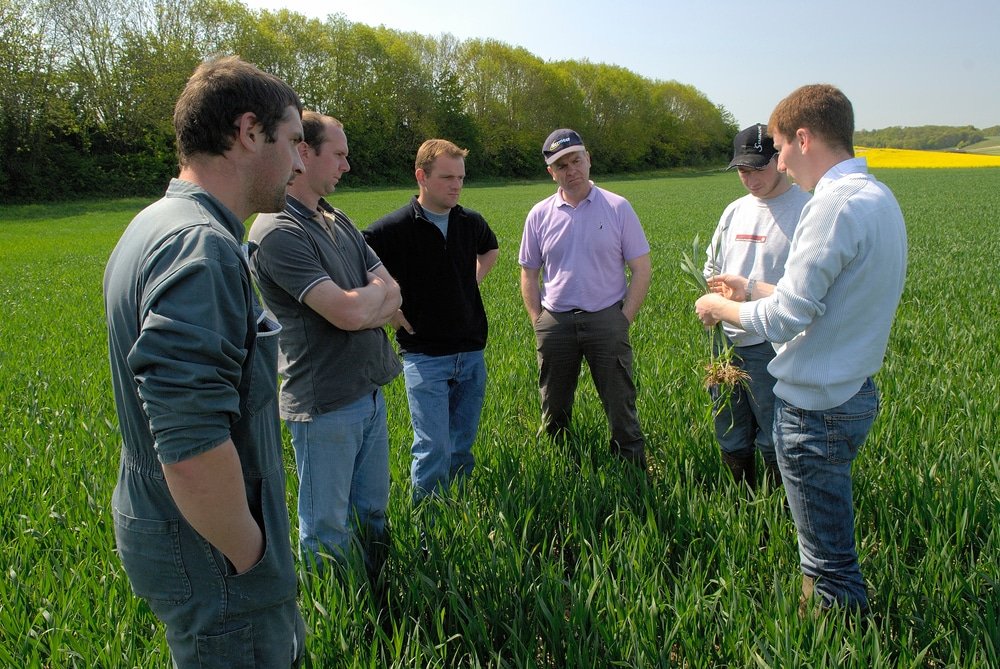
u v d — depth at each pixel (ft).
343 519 10.22
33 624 8.98
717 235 14.20
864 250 8.58
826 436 9.07
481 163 235.61
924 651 7.94
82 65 147.95
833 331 8.89
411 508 12.03
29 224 103.50
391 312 10.28
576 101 264.72
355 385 10.09
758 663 8.00
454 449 14.01
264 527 6.04
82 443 15.05
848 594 9.17
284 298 9.84
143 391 5.17
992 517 10.73
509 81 249.55
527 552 10.54
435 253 12.87
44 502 12.10
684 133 317.42
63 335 28.50
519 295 33.83
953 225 69.77
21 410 17.94
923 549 10.79
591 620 8.80
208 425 5.22
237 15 177.58
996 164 252.42
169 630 6.05
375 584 10.12
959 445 13.30
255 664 6.07
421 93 214.48
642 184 221.66
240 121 5.83
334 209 11.03
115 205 134.82
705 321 10.79
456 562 10.27
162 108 152.05
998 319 24.91
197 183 5.95
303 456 10.11
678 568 10.73
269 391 6.16
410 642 8.68
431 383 12.98
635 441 14.84
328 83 197.98
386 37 228.63
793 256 8.89
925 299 30.01
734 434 13.50
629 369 14.75
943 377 17.63
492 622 9.20
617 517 11.28
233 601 5.87
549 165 14.67
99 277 49.52
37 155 137.59
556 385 15.46
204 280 5.28
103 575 9.95
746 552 10.48
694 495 11.85
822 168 9.09
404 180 210.59
